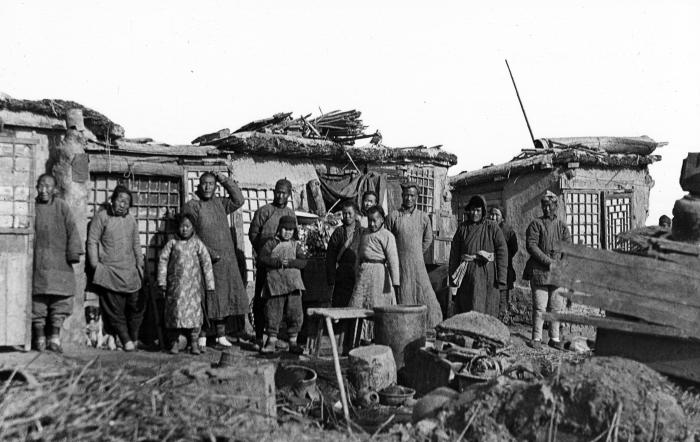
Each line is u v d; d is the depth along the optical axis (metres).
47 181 8.93
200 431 4.93
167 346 10.14
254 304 10.53
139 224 10.98
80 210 9.66
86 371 5.12
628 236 7.01
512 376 6.68
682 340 6.16
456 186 18.08
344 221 10.84
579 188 14.81
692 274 6.18
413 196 10.80
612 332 6.51
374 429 6.16
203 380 5.78
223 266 10.02
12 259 8.59
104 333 9.94
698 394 5.91
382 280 9.59
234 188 10.57
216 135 14.05
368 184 14.61
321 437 5.50
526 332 12.79
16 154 8.94
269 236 10.40
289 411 6.34
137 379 5.46
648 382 5.29
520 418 5.24
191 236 9.71
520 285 15.34
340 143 15.19
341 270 10.66
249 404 5.57
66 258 8.96
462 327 8.01
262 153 13.60
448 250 16.05
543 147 15.54
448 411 5.56
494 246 11.02
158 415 4.91
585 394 5.12
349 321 9.56
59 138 9.81
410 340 8.34
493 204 16.75
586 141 15.20
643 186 15.71
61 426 4.48
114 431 4.61
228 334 11.24
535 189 15.42
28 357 8.16
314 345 9.84
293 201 13.90
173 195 11.30
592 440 5.01
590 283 6.41
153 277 10.88
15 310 8.57
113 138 11.06
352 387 7.48
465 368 7.30
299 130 14.64
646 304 6.25
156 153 11.72
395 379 7.68
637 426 4.96
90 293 9.98
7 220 8.93
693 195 6.82
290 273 9.70
